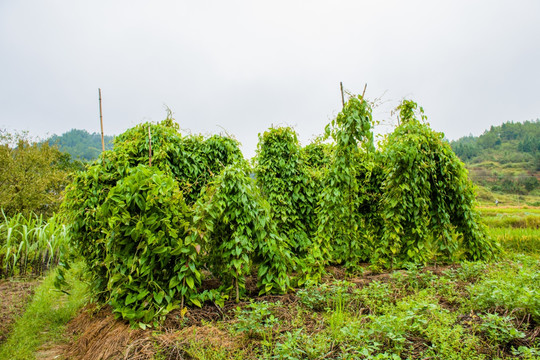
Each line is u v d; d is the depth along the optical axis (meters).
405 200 4.56
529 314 2.57
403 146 4.63
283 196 5.44
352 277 4.30
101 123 5.36
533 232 7.18
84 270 3.95
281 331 2.70
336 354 2.22
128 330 2.78
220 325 2.83
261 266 3.57
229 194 3.49
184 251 3.09
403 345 2.30
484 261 4.70
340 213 4.45
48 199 10.19
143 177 3.12
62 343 3.10
